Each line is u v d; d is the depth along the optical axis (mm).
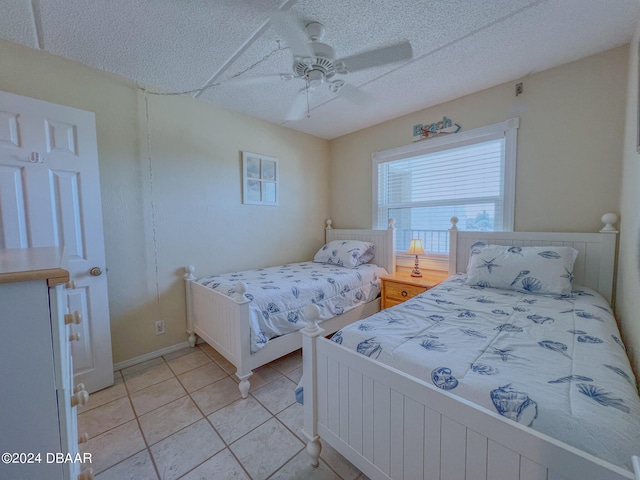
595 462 568
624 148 1748
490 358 959
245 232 2939
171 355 2389
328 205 3812
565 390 770
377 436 1008
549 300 1619
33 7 1392
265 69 2029
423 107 2760
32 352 523
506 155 2312
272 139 3154
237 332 1797
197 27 1573
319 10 1454
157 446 1419
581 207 2004
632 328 1337
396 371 931
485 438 730
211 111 2645
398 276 2906
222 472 1271
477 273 1983
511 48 1827
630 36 1707
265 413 1661
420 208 2967
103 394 1854
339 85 1831
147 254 2305
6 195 1558
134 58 1876
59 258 679
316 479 1229
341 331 1271
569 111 2021
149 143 2285
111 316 2141
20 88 1728
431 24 1582
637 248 1292
